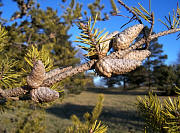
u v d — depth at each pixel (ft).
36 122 1.76
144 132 0.55
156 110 0.54
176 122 0.48
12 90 0.59
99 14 2.15
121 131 3.81
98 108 1.15
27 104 1.56
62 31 2.60
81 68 0.54
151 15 0.51
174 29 0.55
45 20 2.54
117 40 0.54
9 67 0.83
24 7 2.48
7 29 2.03
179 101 0.51
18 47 1.91
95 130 0.76
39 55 0.88
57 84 0.84
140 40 0.55
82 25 0.52
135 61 0.52
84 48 0.54
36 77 0.53
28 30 2.28
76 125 0.99
